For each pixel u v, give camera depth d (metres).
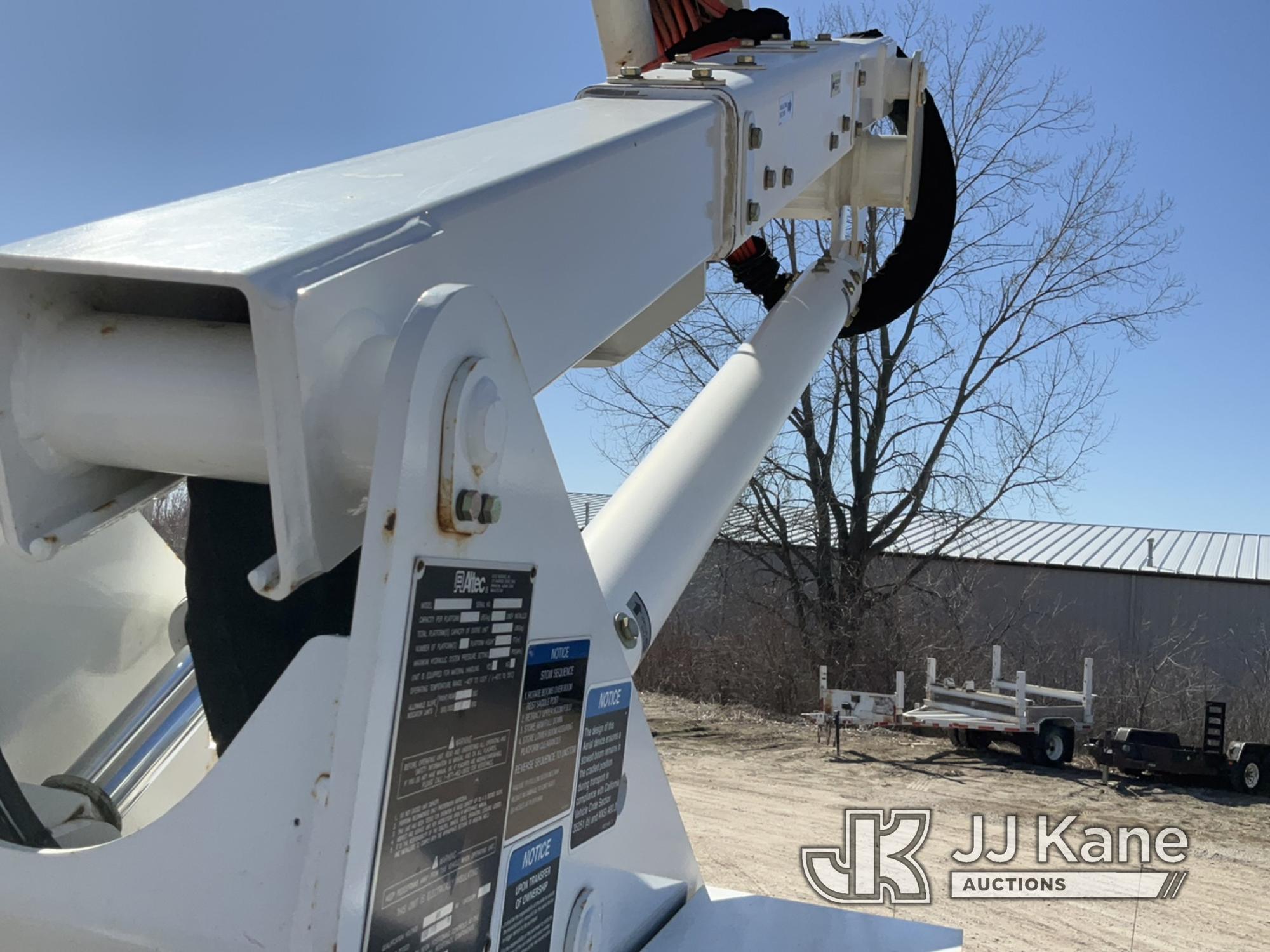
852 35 3.90
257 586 1.14
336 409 1.17
